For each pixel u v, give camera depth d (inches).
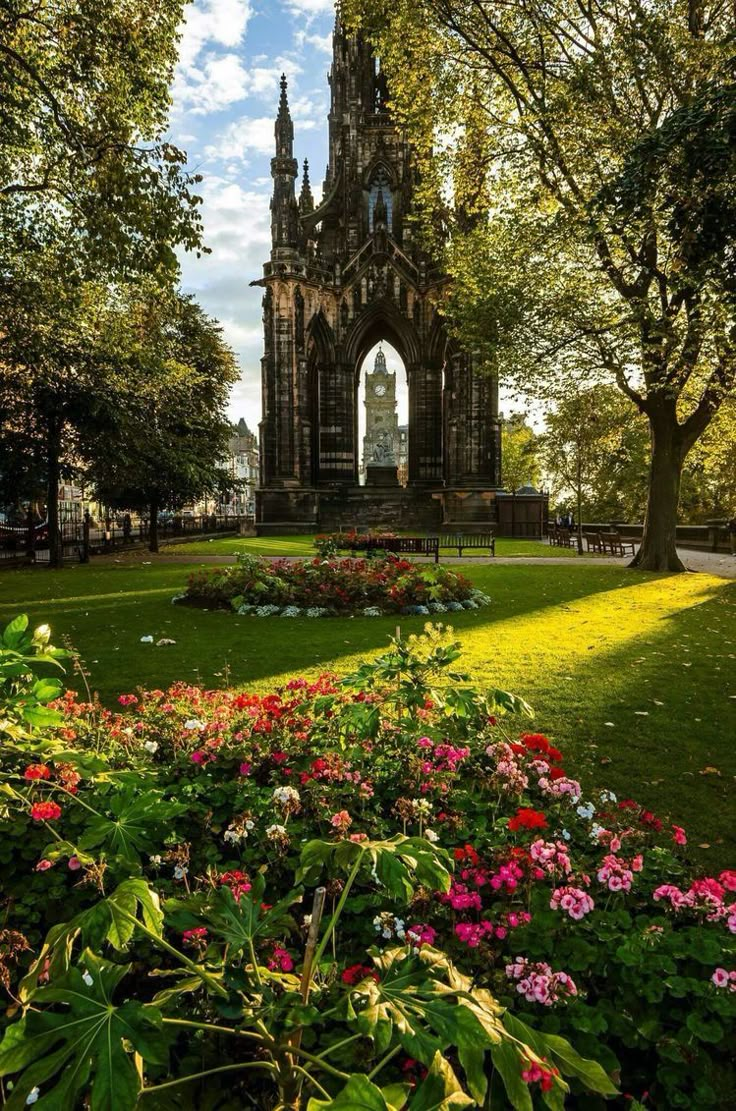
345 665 353.7
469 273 889.5
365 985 69.7
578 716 268.7
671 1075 80.8
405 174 1975.9
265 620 516.7
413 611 542.3
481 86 839.1
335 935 109.4
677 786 205.0
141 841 117.2
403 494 1913.1
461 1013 63.7
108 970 67.1
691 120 398.0
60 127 564.1
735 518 1279.5
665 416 848.9
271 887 122.3
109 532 1609.3
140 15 596.4
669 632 445.4
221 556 1165.7
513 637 429.1
